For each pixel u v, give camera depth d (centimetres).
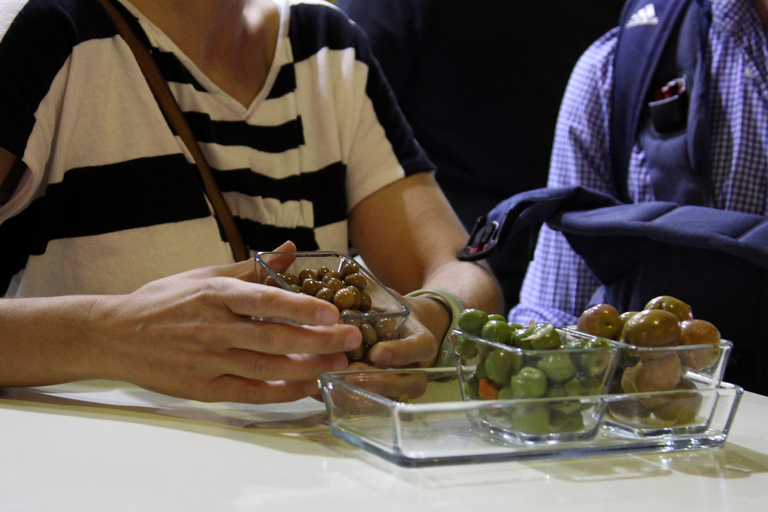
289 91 120
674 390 80
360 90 128
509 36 180
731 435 83
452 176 187
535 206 118
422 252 124
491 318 80
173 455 75
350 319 81
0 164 100
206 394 83
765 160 133
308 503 69
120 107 108
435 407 74
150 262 108
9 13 101
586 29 185
